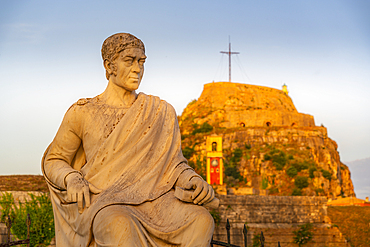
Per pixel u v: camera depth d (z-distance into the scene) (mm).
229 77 117188
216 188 59062
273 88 116562
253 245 43906
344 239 46844
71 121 3924
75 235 3789
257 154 89312
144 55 4016
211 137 72188
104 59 4043
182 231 3424
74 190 3551
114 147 3775
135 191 3658
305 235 45344
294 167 85625
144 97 4016
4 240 23203
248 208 46000
